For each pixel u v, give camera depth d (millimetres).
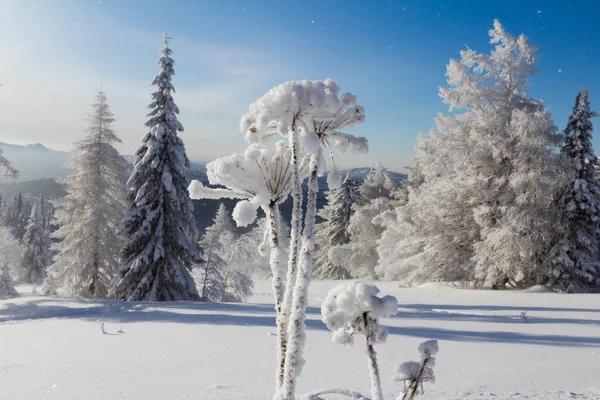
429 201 29625
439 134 29609
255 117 2076
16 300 19250
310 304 19766
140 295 21422
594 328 12211
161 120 22391
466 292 25781
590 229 27484
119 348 8367
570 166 26672
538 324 13055
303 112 1979
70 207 24469
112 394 4938
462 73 28359
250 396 4805
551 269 27031
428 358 2193
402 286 31188
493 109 28578
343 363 6930
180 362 6965
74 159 24594
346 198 52438
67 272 24203
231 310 16688
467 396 4855
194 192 2273
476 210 27422
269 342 9078
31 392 5051
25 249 52781
